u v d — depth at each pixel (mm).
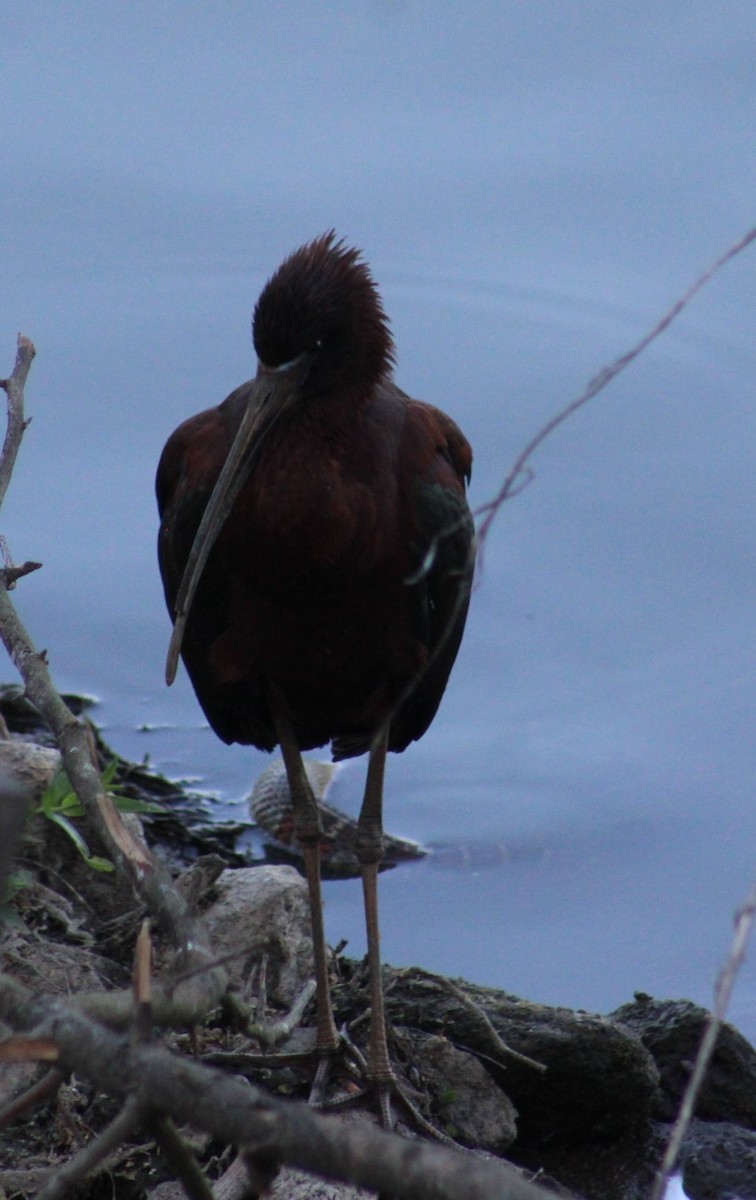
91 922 10641
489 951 12344
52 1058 4902
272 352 9211
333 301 9133
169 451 10375
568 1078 10000
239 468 9125
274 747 11125
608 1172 9961
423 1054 9961
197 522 9875
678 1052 10609
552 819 13766
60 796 10562
